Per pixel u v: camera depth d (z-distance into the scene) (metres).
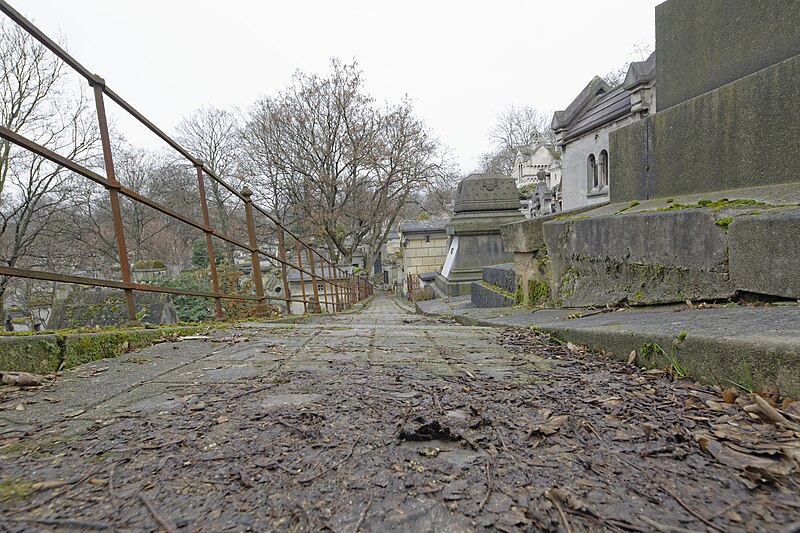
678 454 1.20
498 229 11.96
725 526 0.88
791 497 0.97
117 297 9.18
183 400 1.75
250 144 26.84
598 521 0.92
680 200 3.61
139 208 25.41
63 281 2.38
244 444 1.32
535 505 0.98
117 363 2.38
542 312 4.56
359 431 1.42
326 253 39.81
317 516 0.95
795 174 2.81
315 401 1.73
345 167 27.27
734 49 3.34
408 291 20.44
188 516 0.95
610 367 2.22
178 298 10.22
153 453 1.26
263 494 1.04
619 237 3.63
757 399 1.41
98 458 1.23
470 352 2.75
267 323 4.50
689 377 1.86
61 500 1.01
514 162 50.75
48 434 1.40
